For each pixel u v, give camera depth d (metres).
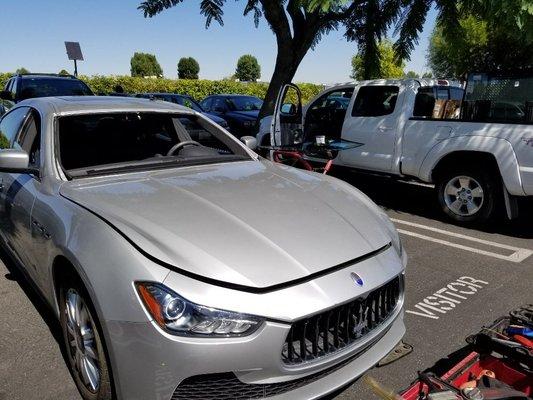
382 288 2.30
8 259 4.21
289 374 1.92
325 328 2.02
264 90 26.94
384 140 6.18
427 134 5.69
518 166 4.89
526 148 4.82
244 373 1.87
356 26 7.68
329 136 7.05
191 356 1.81
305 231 2.32
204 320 1.83
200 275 1.91
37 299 3.46
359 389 2.53
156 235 2.08
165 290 1.86
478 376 2.31
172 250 2.00
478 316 3.38
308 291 1.98
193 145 3.66
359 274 2.16
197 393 1.88
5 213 3.30
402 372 2.68
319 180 3.20
